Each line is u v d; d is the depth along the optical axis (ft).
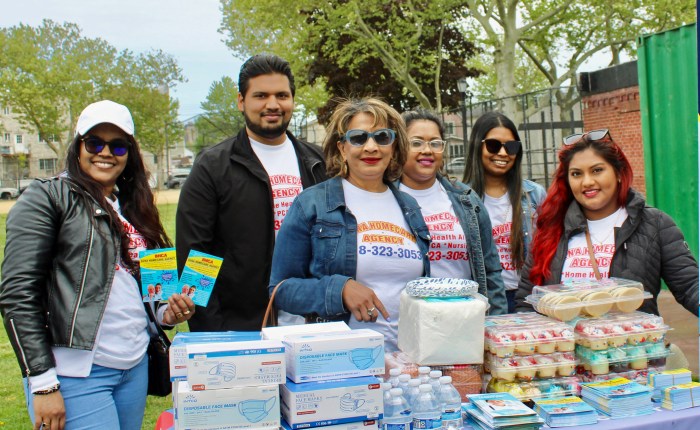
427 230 10.09
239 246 11.98
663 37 25.07
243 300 12.03
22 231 8.30
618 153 10.34
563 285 9.62
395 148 10.07
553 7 81.82
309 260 9.84
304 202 9.84
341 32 77.71
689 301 9.96
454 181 11.85
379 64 89.86
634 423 7.84
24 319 8.09
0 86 162.09
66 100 175.52
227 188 11.93
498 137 12.98
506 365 8.34
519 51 120.88
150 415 16.63
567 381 8.54
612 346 8.64
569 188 10.87
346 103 9.98
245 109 12.35
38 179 8.71
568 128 67.56
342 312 8.93
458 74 92.27
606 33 87.30
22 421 16.34
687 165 24.27
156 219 9.85
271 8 77.87
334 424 7.03
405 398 7.55
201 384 6.76
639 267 10.14
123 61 175.32
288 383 7.15
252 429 6.85
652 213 10.38
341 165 9.98
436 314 8.15
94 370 8.59
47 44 169.68
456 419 7.70
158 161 179.32
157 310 9.73
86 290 8.42
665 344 9.34
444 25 83.25
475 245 11.26
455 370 8.32
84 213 8.63
